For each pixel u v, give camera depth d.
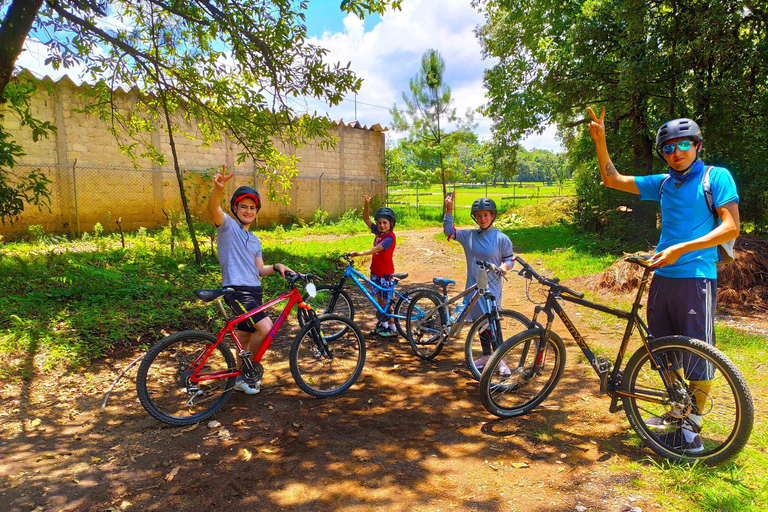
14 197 6.55
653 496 2.54
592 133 3.27
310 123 8.91
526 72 16.52
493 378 3.56
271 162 9.84
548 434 3.25
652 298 3.05
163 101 8.32
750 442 3.01
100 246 10.27
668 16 10.79
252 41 7.68
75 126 13.66
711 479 2.62
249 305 3.62
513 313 4.15
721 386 3.79
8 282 6.19
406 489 2.66
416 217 22.62
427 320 4.87
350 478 2.78
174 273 7.69
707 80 11.05
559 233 15.23
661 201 3.04
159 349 3.37
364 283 5.74
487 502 2.52
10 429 3.31
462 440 3.22
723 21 9.81
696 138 2.80
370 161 22.91
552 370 3.65
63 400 3.76
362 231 17.95
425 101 21.86
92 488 2.66
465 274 10.05
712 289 2.83
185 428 3.41
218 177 3.46
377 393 4.06
